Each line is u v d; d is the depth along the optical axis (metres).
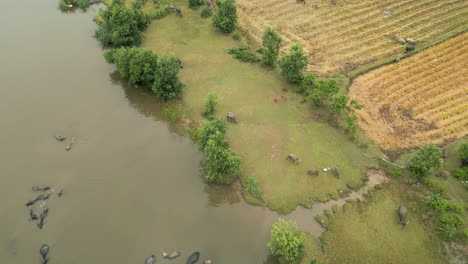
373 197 47.94
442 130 56.75
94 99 61.84
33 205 45.88
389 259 41.62
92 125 57.22
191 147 54.41
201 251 42.03
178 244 42.62
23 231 43.25
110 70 68.06
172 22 79.75
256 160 51.81
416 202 47.28
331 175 50.25
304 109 60.09
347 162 51.97
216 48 72.94
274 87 64.38
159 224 44.59
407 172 50.41
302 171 50.53
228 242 43.03
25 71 66.25
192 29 77.94
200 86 64.12
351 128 53.69
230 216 45.69
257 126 56.91
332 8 85.00
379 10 83.94
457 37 74.50
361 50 72.50
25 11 83.31
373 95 62.56
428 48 72.50
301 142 54.53
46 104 60.19
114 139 55.16
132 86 64.50
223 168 46.31
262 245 42.84
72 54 71.06
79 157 52.16
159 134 56.38
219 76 66.31
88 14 83.44
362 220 45.28
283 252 39.12
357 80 65.50
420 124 57.84
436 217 45.50
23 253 41.22
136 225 44.38
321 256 41.69
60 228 43.72
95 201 46.75
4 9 83.50
